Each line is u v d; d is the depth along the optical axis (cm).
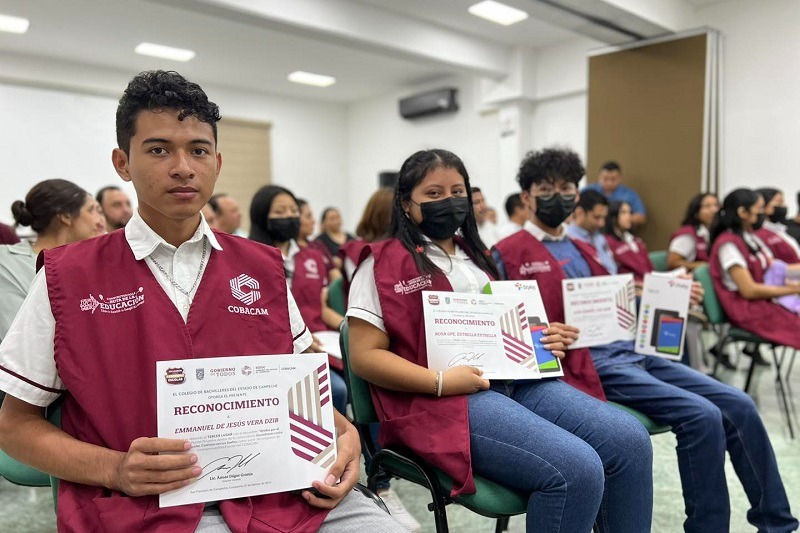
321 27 420
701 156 410
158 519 79
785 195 439
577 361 153
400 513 172
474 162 672
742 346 403
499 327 128
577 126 579
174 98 86
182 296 91
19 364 82
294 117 778
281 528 84
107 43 523
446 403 117
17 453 83
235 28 491
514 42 570
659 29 415
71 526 79
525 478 108
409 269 128
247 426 85
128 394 83
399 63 615
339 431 99
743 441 153
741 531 167
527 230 174
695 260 365
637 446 119
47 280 84
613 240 335
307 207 337
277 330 96
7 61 539
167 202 87
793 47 427
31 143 553
